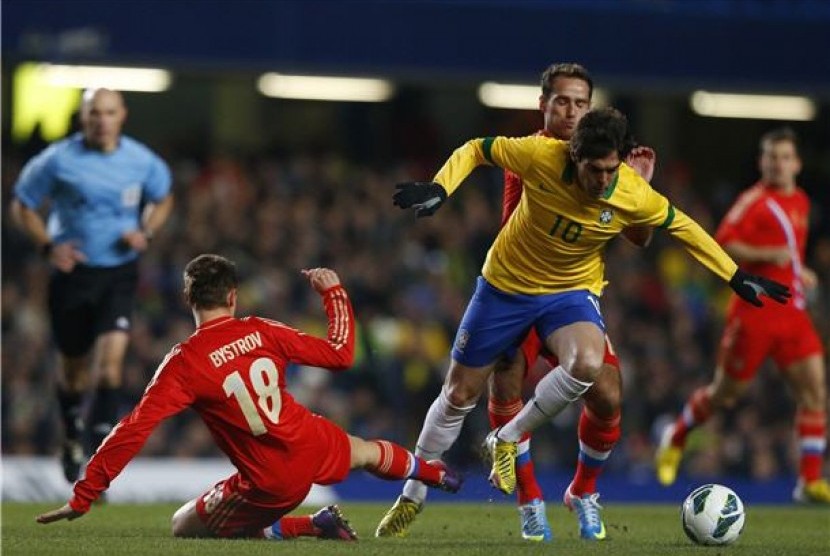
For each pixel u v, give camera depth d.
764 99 78.12
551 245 27.59
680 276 68.75
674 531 32.09
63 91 66.19
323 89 75.25
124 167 37.94
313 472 26.39
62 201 37.75
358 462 27.14
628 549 26.39
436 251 66.50
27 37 63.09
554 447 55.47
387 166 75.62
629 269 67.69
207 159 74.94
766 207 41.00
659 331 64.38
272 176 69.94
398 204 26.95
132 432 25.27
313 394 56.50
